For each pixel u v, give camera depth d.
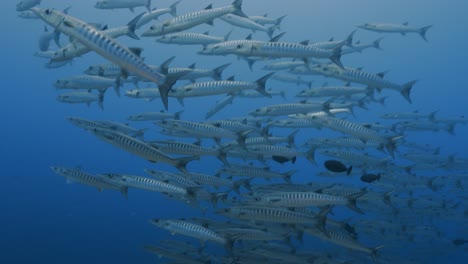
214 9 8.66
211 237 7.69
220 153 8.70
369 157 11.66
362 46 14.42
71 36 5.36
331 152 11.97
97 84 10.95
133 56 5.35
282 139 11.19
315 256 9.05
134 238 23.17
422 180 12.38
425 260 14.05
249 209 7.52
